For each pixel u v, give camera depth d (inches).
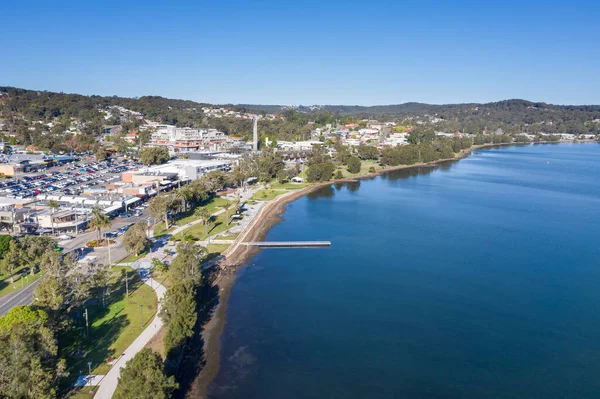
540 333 4500.5
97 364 3550.7
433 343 4301.2
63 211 7608.3
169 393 2992.1
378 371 3838.6
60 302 3814.0
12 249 5177.2
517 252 7003.0
